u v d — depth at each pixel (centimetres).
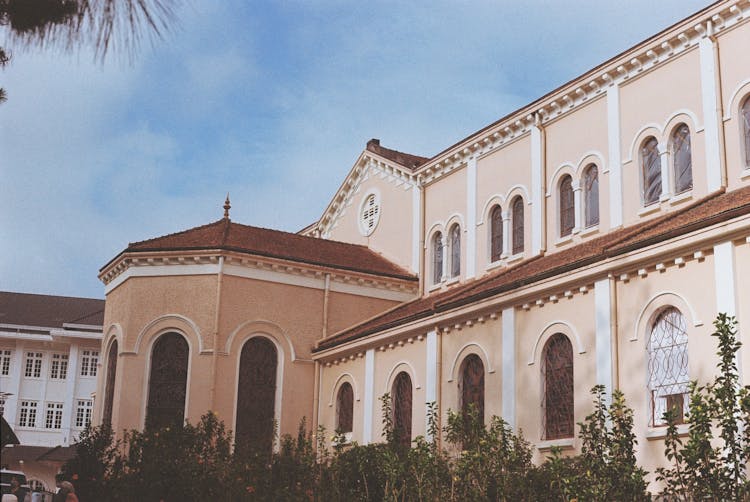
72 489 1898
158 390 3041
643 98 2542
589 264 2116
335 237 4038
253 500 1931
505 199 3025
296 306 3219
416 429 2692
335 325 3278
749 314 1741
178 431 2252
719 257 1814
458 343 2600
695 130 2348
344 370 3117
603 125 2667
